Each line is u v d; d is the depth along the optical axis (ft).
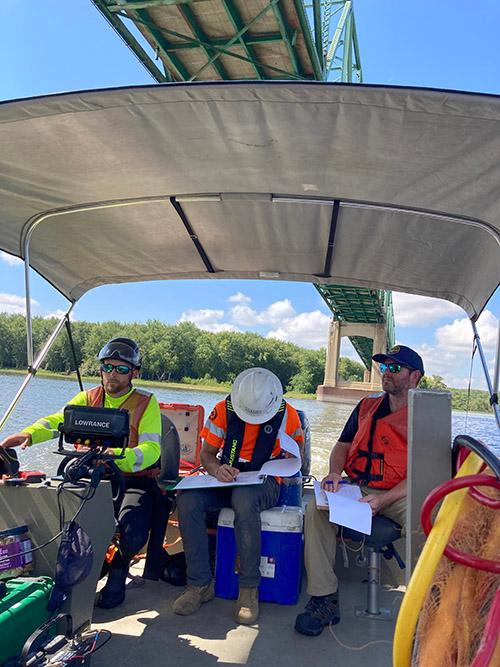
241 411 10.82
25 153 9.13
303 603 10.34
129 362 10.51
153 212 11.64
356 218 11.39
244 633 8.99
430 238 11.62
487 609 3.78
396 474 10.21
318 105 7.57
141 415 10.48
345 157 8.95
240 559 9.57
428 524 4.09
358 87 7.11
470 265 12.19
